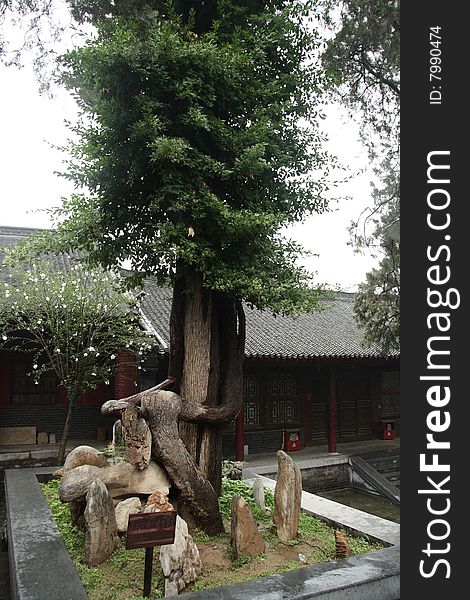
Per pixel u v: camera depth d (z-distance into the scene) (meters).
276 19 6.20
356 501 13.34
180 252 5.32
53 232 6.99
